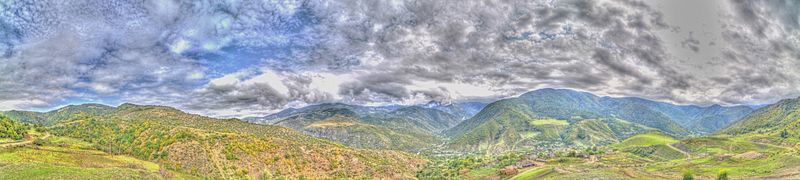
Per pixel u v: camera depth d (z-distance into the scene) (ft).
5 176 443.73
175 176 643.45
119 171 530.27
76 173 479.00
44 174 460.14
